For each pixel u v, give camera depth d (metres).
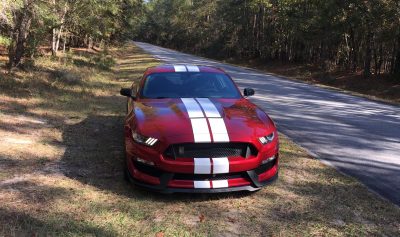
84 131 7.46
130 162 4.72
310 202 4.66
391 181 5.65
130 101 6.22
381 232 4.00
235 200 4.65
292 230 3.97
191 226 3.96
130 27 49.66
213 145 4.49
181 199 4.60
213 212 4.31
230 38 68.81
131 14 44.84
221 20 74.25
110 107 10.02
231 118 4.90
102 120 8.52
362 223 4.18
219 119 4.80
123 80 17.47
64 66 18.38
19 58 14.38
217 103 5.43
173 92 5.87
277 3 47.44
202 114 4.91
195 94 5.86
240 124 4.78
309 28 39.53
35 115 8.45
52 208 4.16
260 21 58.50
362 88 31.84
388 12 28.48
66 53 26.30
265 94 15.80
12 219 3.85
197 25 93.50
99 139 6.96
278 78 26.33
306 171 5.79
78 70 17.83
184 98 5.62
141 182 4.60
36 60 17.52
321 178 5.50
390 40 30.11
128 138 4.83
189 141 4.41
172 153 4.43
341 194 4.94
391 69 32.25
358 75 35.44
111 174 5.27
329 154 7.00
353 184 5.30
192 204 4.50
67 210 4.14
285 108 12.29
